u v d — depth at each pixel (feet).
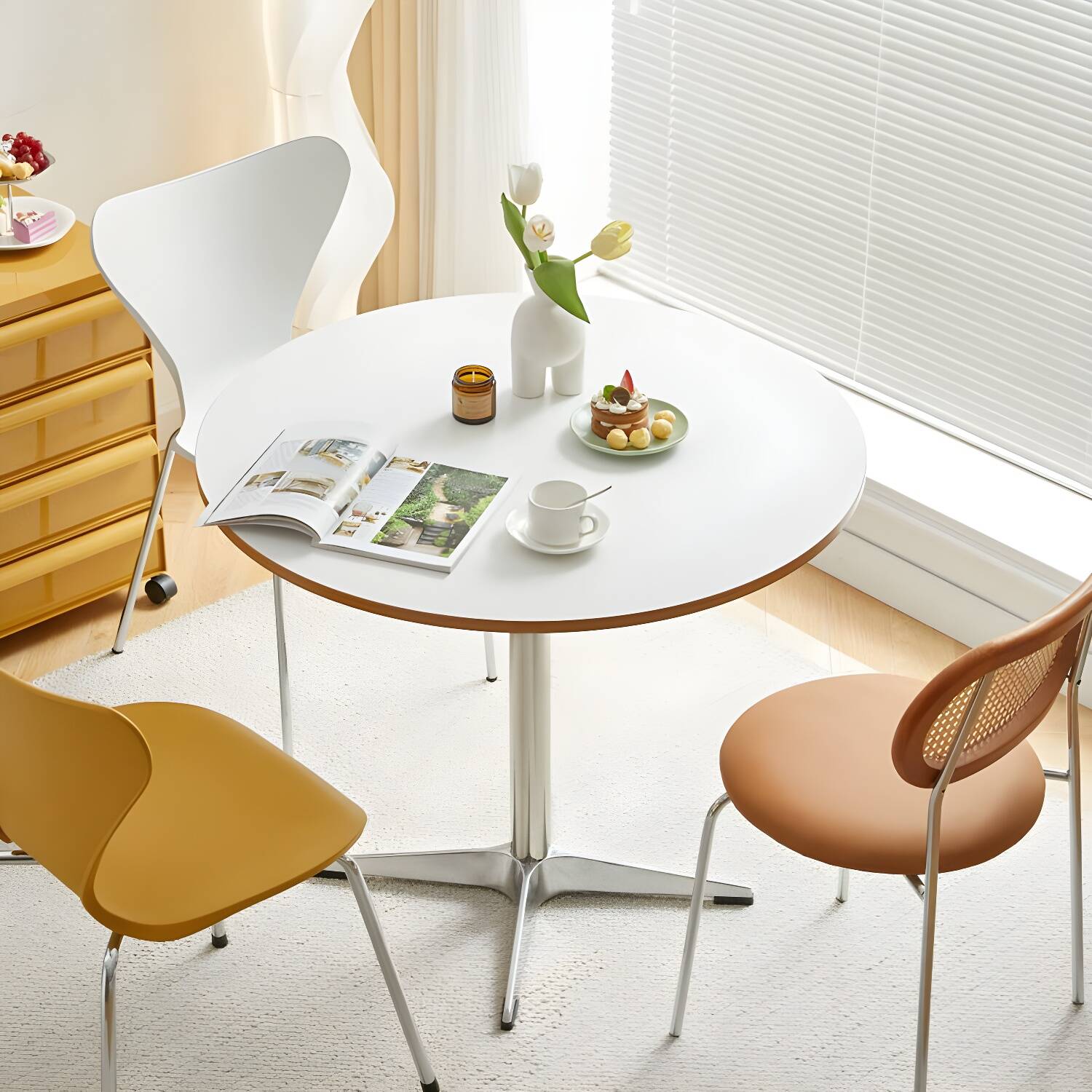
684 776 7.84
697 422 6.49
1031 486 9.23
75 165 9.82
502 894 7.10
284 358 7.03
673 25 10.66
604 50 11.28
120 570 9.00
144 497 8.87
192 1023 6.33
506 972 6.63
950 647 9.07
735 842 7.40
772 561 5.47
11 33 9.09
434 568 5.43
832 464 6.17
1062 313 8.87
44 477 8.21
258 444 6.26
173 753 5.74
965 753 5.11
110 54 9.65
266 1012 6.40
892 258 9.75
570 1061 6.17
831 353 10.53
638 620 5.18
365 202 10.36
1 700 4.49
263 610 9.16
